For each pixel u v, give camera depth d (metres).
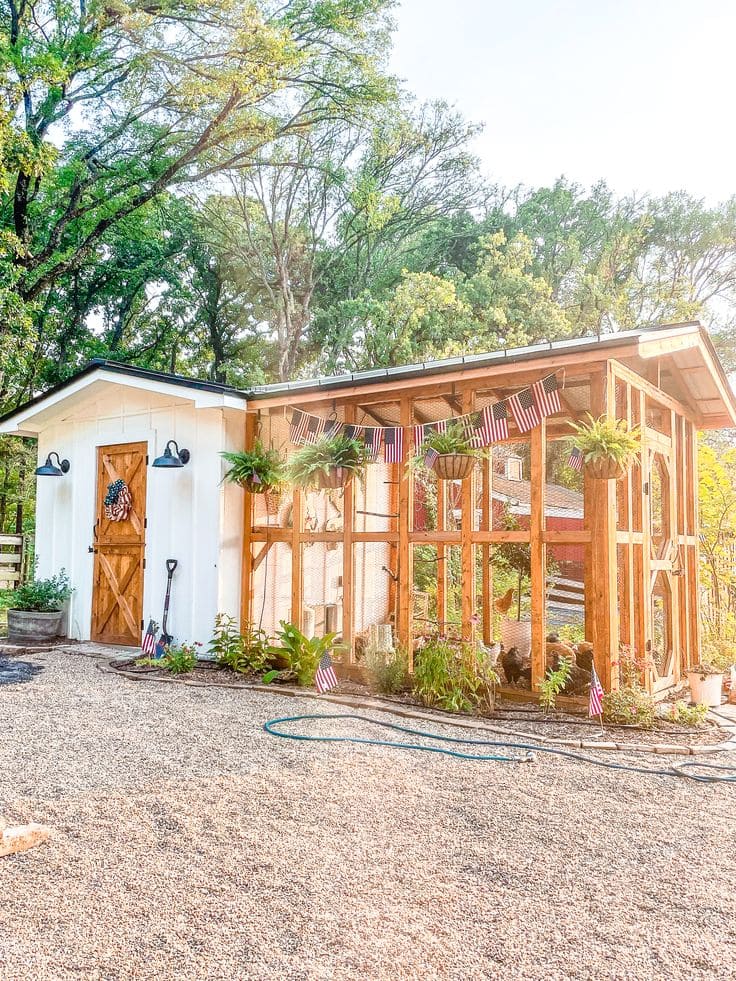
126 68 16.22
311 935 2.32
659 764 4.38
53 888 2.59
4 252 12.49
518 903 2.58
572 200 23.81
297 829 3.19
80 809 3.36
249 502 7.71
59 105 15.84
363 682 6.60
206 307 23.70
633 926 2.43
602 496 5.58
